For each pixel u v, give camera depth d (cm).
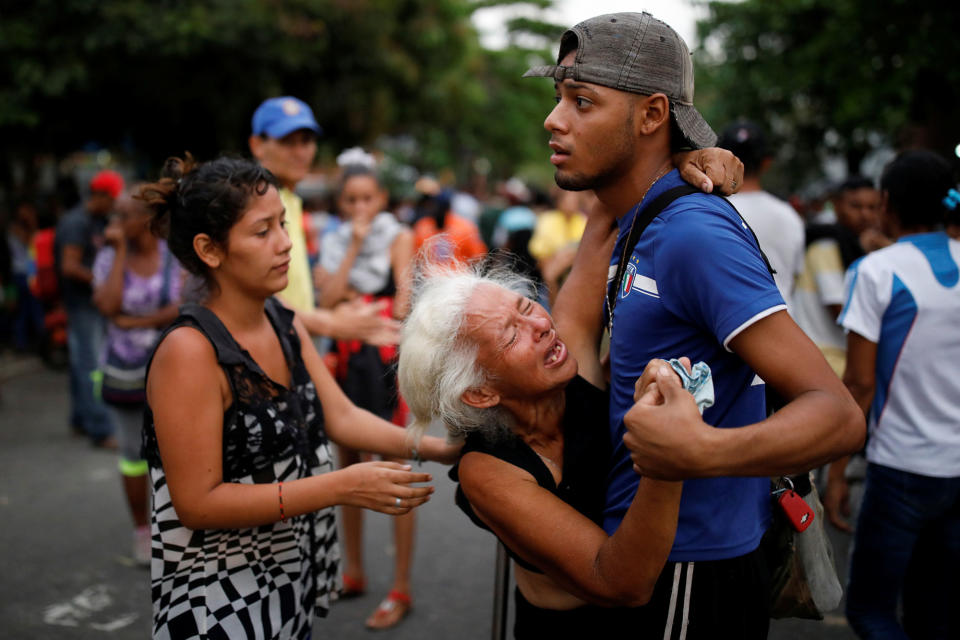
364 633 301
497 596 193
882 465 231
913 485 226
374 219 336
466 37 1277
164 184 164
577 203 724
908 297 224
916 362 224
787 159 1330
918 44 529
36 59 813
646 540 124
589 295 170
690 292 129
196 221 160
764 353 122
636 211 142
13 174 1135
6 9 806
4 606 325
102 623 312
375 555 373
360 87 1083
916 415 225
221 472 157
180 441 152
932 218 231
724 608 144
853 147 930
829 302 345
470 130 2366
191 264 166
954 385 221
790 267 312
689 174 138
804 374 119
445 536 396
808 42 880
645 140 142
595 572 132
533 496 140
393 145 2194
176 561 161
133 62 866
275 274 163
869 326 229
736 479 145
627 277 142
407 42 1134
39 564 364
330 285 327
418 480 156
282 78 991
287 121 282
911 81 552
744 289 124
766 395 152
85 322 546
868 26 573
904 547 231
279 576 167
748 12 972
